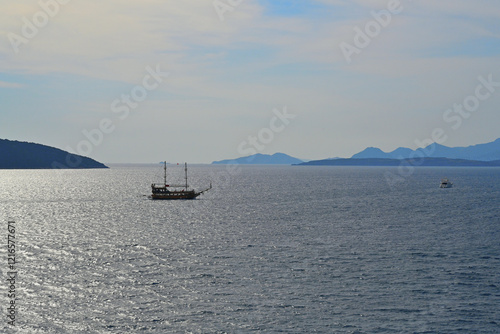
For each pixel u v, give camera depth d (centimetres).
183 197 19325
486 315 5141
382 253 8050
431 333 4709
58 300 5575
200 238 9581
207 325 4897
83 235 9944
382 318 5059
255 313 5197
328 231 10575
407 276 6550
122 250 8281
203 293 5831
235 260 7506
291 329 4797
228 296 5725
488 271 6825
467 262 7375
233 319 5038
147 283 6228
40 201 18600
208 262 7362
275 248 8500
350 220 12550
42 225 11531
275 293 5828
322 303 5481
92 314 5172
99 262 7338
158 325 4900
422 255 7888
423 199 19600
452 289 5984
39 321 4978
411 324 4906
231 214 13950
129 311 5262
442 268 6988
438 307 5366
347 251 8225
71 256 7756
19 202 18175
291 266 7100
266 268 6988
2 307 5325
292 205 16850
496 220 12556
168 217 13188
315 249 8406
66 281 6294
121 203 17712
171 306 5403
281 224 11738
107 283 6219
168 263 7294
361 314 5166
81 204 17262
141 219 12750
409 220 12562
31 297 5662
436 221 12356
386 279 6406
